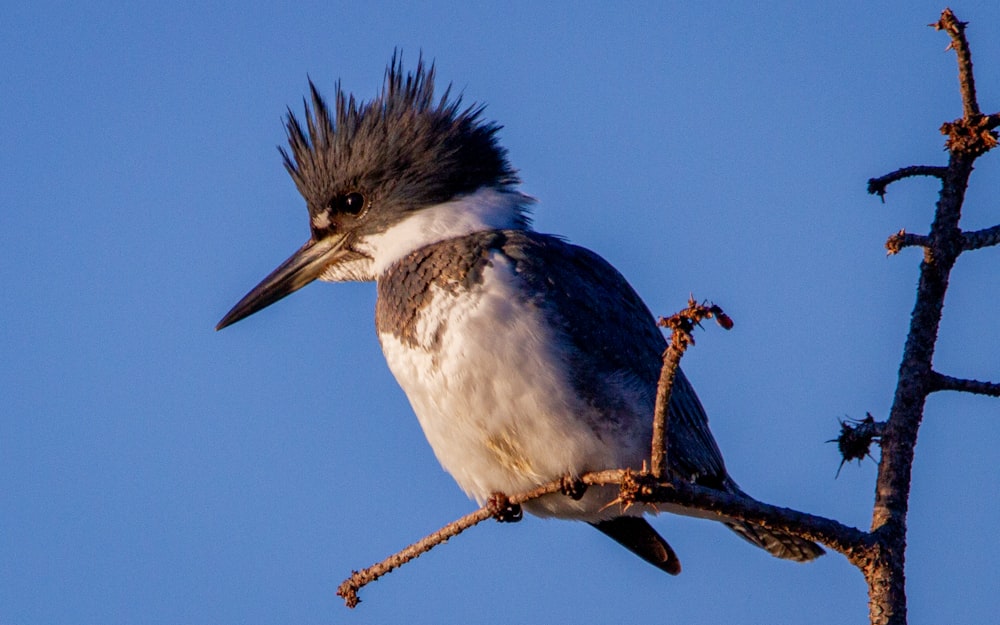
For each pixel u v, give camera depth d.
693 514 8.71
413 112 9.73
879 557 5.94
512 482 8.56
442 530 7.32
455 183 9.45
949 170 6.46
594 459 8.13
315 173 9.92
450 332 8.21
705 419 9.30
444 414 8.37
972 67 6.25
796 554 9.30
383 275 9.26
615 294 8.81
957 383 6.40
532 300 8.20
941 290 6.46
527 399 8.04
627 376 8.35
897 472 6.26
